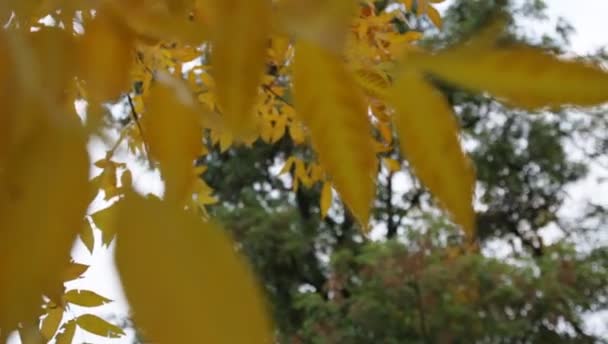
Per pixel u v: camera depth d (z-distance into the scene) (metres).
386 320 16.69
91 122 0.79
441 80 0.80
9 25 0.82
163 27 0.82
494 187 20.47
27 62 0.81
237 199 22.73
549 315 16.64
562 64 0.77
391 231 20.08
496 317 16.39
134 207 0.75
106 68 0.83
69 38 0.83
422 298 16.55
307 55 0.85
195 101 0.86
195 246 0.74
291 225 20.09
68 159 0.77
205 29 0.81
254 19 0.80
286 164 8.15
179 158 0.85
